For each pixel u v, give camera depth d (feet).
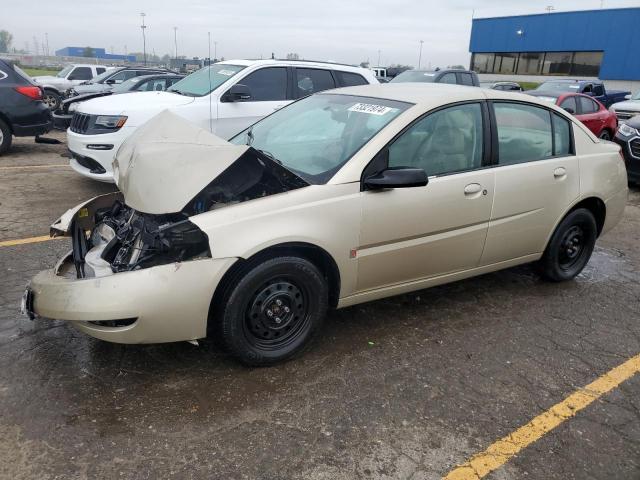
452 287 14.85
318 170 10.93
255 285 9.72
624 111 48.85
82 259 10.62
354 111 12.37
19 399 9.12
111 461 7.92
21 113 31.45
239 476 7.80
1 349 10.53
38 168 28.37
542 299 14.39
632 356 11.71
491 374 10.73
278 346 10.44
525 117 13.48
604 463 8.49
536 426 9.25
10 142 32.01
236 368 10.39
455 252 12.28
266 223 9.55
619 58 113.91
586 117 39.50
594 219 15.29
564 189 13.99
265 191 9.92
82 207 11.97
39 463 7.80
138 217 10.56
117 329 9.03
